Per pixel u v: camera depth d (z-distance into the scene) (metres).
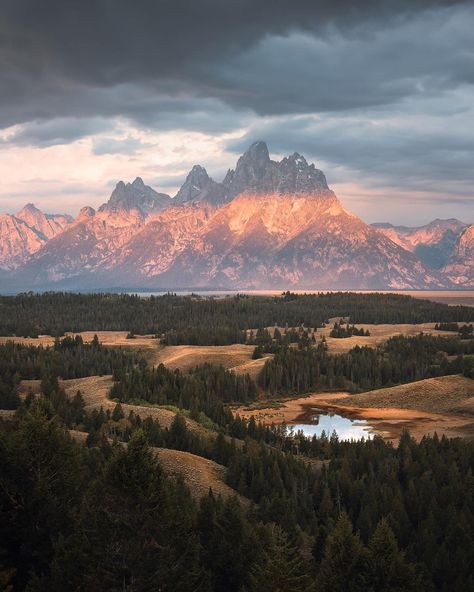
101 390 189.38
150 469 45.16
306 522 86.06
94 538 42.38
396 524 84.94
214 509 70.75
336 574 55.75
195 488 92.56
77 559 43.31
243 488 95.94
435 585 73.31
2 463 53.66
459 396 199.12
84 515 44.66
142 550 42.12
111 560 41.72
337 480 101.12
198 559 53.16
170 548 43.91
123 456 44.97
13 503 50.91
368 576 55.38
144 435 46.03
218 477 101.38
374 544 57.62
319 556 72.75
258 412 199.38
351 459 114.56
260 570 49.25
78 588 42.00
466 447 119.69
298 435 144.38
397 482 101.00
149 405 168.88
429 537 79.56
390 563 56.47
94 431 119.25
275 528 67.50
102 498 43.59
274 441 144.50
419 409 195.88
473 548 76.94
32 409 62.50
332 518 87.56
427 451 118.25
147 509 43.28
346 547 57.03
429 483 98.31
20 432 57.72
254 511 85.81
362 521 84.19
